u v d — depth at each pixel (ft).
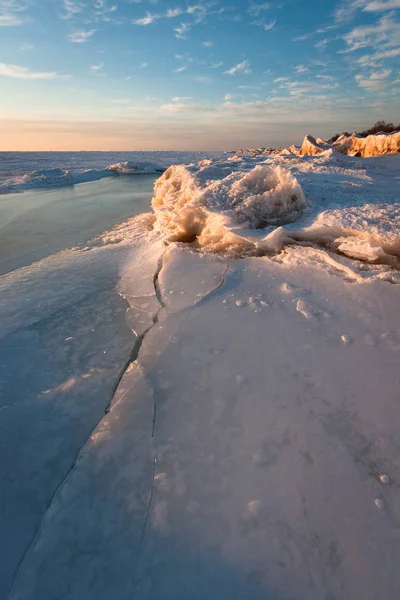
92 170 82.84
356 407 6.70
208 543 4.86
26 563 4.84
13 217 30.83
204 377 7.77
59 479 6.16
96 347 9.77
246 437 6.33
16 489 6.00
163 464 6.00
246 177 16.72
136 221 26.48
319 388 7.20
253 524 5.02
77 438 6.88
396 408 6.59
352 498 5.24
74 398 7.82
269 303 10.10
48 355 9.54
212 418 6.77
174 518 5.20
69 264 16.71
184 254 13.89
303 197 14.96
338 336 8.52
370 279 10.33
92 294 13.07
